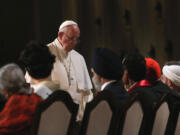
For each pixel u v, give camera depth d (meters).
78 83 18.83
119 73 14.93
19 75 12.76
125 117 14.50
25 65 13.52
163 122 16.48
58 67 18.33
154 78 16.59
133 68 16.00
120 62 15.09
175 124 16.78
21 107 12.45
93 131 14.09
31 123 12.42
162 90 16.44
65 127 13.41
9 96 13.00
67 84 18.42
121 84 15.10
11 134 12.29
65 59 18.56
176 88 18.56
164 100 15.83
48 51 13.55
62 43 18.34
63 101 13.05
